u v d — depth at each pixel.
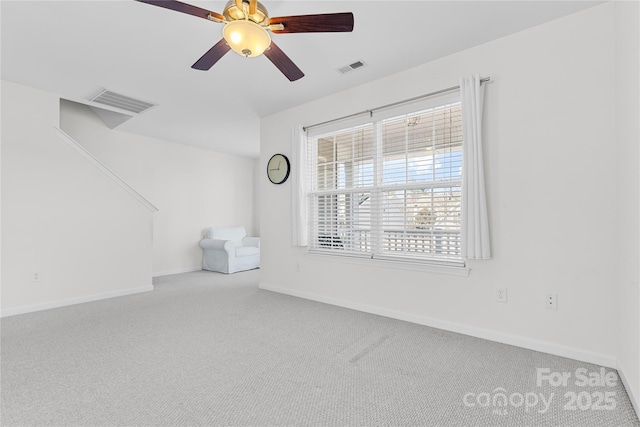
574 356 2.13
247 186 7.20
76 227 3.67
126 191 4.12
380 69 3.00
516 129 2.39
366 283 3.28
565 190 2.19
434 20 2.26
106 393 1.73
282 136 4.13
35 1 2.06
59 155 3.56
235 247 5.79
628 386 1.70
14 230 3.24
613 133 2.03
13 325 2.86
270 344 2.41
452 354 2.22
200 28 2.37
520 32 2.38
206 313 3.22
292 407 1.60
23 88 3.34
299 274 3.92
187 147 6.05
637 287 1.55
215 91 3.51
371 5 2.10
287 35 2.45
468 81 2.52
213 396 1.70
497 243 2.46
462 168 2.53
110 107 3.98
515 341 2.37
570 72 2.18
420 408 1.59
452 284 2.69
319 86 3.38
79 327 2.80
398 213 3.09
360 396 1.70
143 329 2.75
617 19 1.96
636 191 1.57
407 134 3.03
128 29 2.38
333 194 3.66
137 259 4.21
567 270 2.18
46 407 1.60
